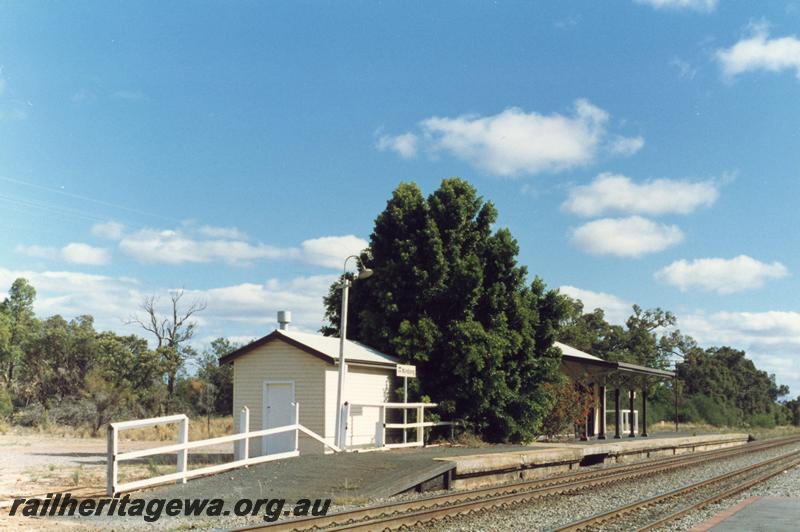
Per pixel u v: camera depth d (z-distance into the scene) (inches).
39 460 895.7
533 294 1184.8
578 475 818.8
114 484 565.0
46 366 2011.6
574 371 1379.2
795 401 5187.0
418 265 1113.4
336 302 1229.1
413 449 928.3
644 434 1605.6
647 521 527.2
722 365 4109.3
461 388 1065.5
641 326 3319.4
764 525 493.7
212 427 1611.7
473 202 1182.3
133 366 1990.7
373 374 989.2
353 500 558.3
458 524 497.4
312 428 901.2
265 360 944.3
